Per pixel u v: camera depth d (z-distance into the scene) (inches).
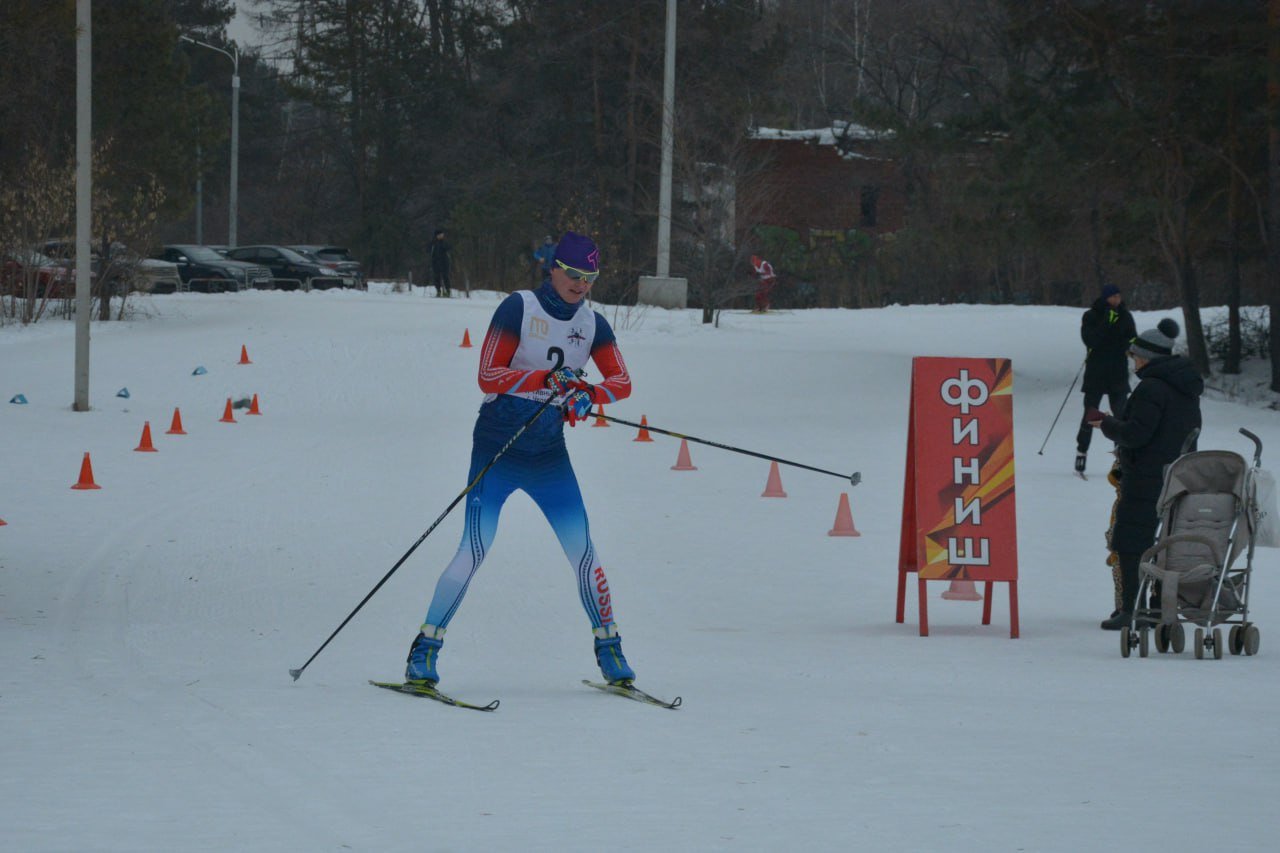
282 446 898.1
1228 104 1167.0
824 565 548.1
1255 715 307.3
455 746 270.1
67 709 302.5
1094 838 206.1
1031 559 565.0
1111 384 789.9
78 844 198.2
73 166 1616.6
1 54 1327.5
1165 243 1242.0
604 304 1846.7
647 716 303.4
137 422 1000.2
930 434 427.8
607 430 1016.9
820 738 281.0
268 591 479.2
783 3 3437.5
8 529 591.2
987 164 1275.8
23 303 1646.2
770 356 1391.5
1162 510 405.1
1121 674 362.6
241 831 207.0
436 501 689.0
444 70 3233.3
